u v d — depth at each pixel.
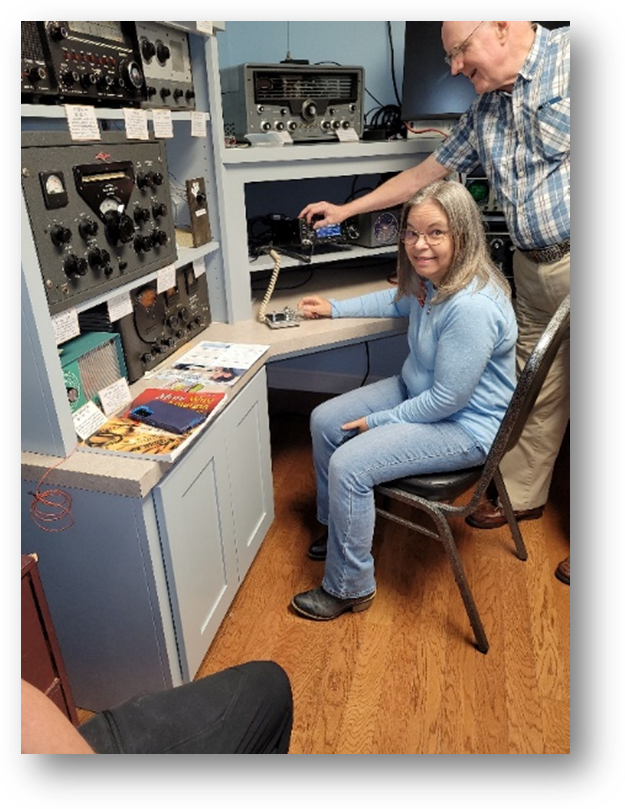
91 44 1.19
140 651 1.34
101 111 1.24
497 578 1.78
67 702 1.21
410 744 1.31
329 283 2.30
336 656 1.54
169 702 0.90
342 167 1.89
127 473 1.13
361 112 2.05
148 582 1.24
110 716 0.87
